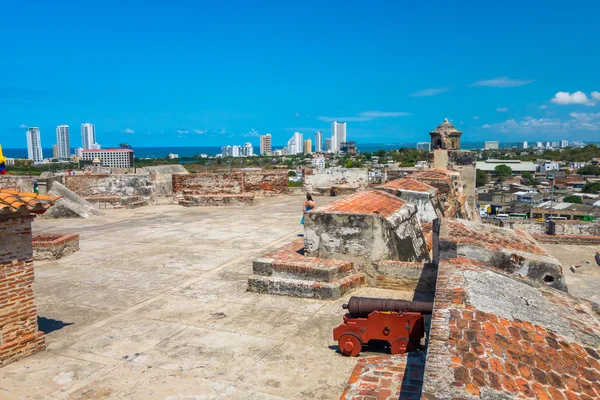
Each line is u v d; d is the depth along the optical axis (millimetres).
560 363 3699
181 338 6340
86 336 6484
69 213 16984
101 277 9391
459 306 4387
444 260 6223
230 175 21766
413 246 9188
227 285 8641
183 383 5133
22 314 5859
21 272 5844
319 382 5117
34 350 5938
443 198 14094
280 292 7898
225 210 18594
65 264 10430
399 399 4105
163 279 9164
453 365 3275
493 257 6242
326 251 8344
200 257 10883
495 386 3082
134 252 11484
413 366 4812
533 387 3199
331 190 22859
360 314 5656
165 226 15062
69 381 5234
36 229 14852
